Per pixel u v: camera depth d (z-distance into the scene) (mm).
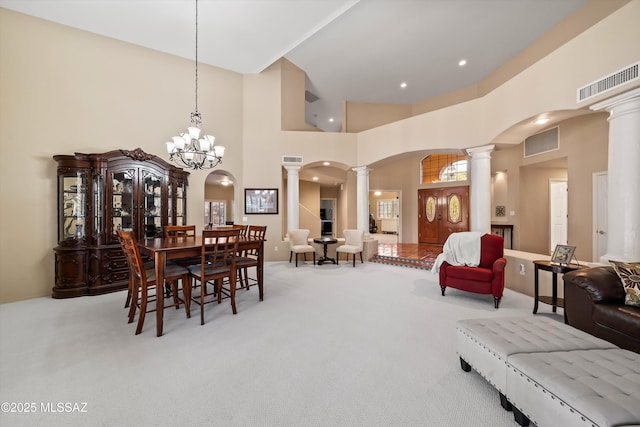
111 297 3785
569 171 5188
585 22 4371
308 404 1644
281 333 2611
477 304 3443
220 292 3432
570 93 3234
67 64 4164
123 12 3975
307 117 10055
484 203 4742
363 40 5371
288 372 1971
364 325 2797
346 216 9109
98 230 3912
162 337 2533
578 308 2457
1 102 3684
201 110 5629
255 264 3598
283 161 6324
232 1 3809
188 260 3777
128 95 4711
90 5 3811
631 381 1283
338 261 6301
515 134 4359
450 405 1634
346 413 1570
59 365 2062
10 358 2164
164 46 4898
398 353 2236
